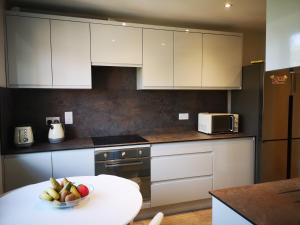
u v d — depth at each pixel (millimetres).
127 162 2619
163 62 2939
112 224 1191
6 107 2418
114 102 3109
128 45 2779
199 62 3100
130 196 1513
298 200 1208
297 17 1249
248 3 2564
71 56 2580
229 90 3596
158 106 3316
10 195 1534
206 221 2688
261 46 3730
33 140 2539
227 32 3209
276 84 2977
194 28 3361
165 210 2854
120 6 2635
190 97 3477
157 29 2891
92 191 1565
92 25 2635
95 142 2680
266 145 2988
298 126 3072
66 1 2500
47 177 2365
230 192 1319
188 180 2883
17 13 2385
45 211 1323
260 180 3016
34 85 2475
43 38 2479
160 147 2746
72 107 2938
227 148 3031
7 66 2387
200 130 3393
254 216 1039
